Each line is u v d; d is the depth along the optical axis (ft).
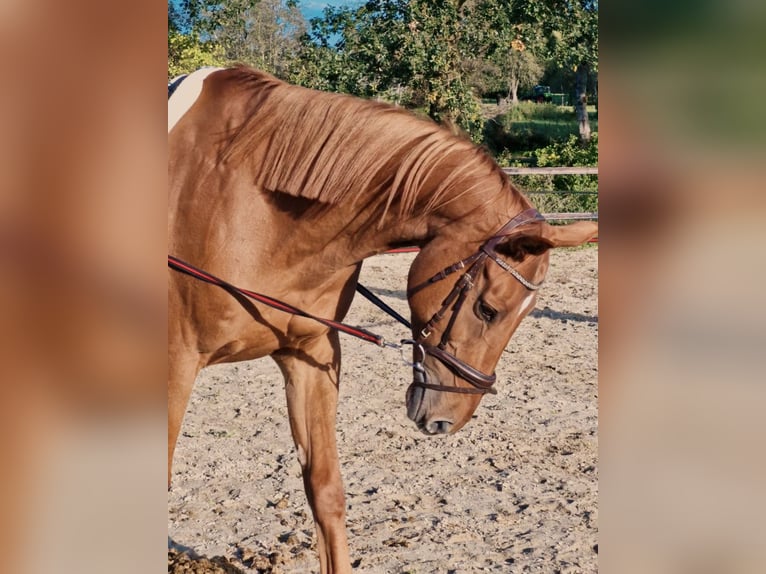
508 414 16.43
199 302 8.68
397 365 20.20
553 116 91.04
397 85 46.55
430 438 15.11
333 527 9.21
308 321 9.05
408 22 44.19
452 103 44.34
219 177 8.71
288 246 8.79
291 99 8.81
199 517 11.90
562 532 11.36
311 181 8.59
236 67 9.44
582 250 37.99
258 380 19.04
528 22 45.09
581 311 26.08
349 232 8.73
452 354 8.25
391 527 11.47
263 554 10.79
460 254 8.18
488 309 8.07
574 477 13.32
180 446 14.75
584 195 42.70
